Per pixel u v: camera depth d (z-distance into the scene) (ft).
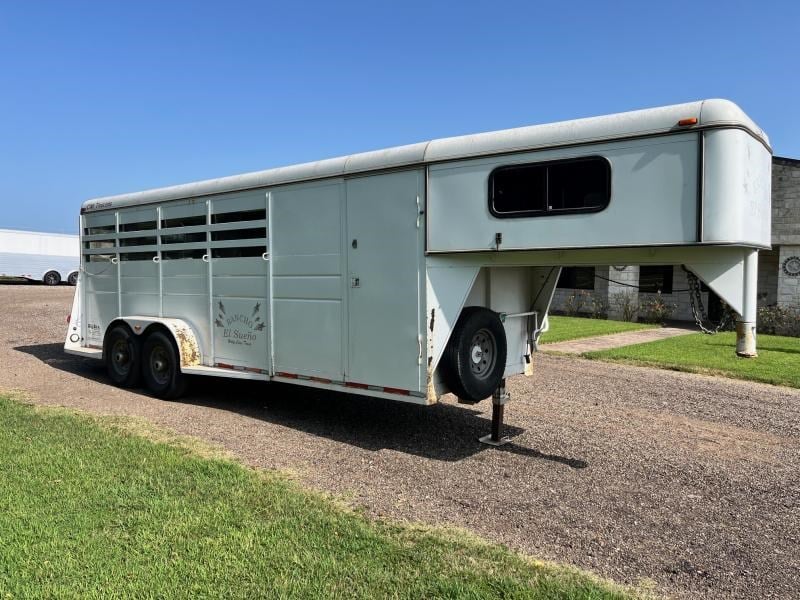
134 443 16.99
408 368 16.90
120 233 26.68
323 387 19.10
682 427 21.04
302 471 15.62
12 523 11.65
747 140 13.03
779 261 50.65
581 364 33.91
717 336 45.34
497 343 18.22
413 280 16.74
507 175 15.20
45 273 100.01
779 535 12.71
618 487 15.26
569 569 10.87
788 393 26.78
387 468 16.14
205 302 22.95
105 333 26.94
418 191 16.58
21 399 23.17
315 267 19.11
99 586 9.57
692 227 12.86
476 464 16.72
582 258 14.75
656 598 10.02
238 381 27.91
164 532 11.46
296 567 10.36
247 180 21.04
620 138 13.57
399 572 10.38
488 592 9.85
